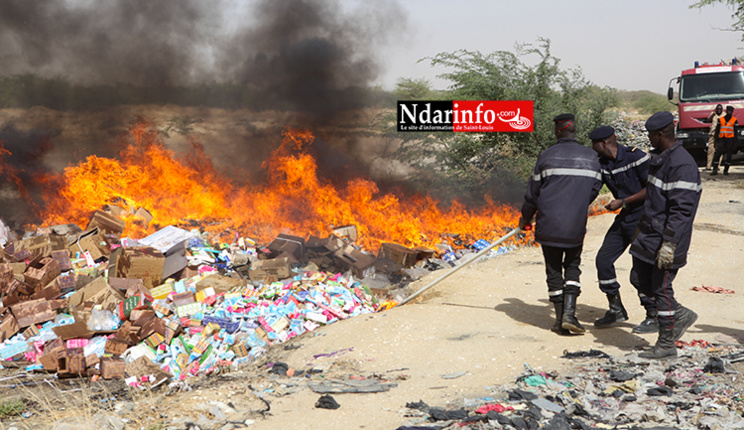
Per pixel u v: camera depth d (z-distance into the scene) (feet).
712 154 52.21
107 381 16.66
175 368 17.58
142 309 19.38
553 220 15.88
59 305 20.58
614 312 17.24
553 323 17.66
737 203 39.27
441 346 15.72
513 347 15.47
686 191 13.47
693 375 12.71
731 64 57.47
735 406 10.78
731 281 22.63
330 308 20.38
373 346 16.07
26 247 23.94
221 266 24.94
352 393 12.96
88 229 25.91
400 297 23.57
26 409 13.79
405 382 13.58
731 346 14.78
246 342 18.26
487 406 11.48
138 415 12.24
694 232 31.35
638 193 16.25
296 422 11.39
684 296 20.33
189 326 19.13
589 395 11.88
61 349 17.30
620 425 10.40
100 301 20.11
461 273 25.35
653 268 14.17
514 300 20.54
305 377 14.44
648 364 13.67
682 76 55.98
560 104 48.83
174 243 25.22
